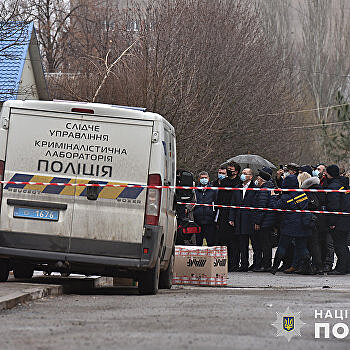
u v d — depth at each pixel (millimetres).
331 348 15195
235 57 94188
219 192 43438
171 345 14633
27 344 14938
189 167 75125
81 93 74000
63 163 26906
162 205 27141
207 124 78625
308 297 25969
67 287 28000
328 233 42062
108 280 37188
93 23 127688
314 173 44531
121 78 71500
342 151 142875
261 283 34656
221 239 43438
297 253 41375
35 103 27109
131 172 26766
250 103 98250
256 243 42969
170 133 29750
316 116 142625
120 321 18406
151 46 77062
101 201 26703
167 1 85250
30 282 30000
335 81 144750
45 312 20641
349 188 41844
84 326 17531
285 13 137000
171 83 72438
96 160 26828
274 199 41344
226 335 16062
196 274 33469
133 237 26562
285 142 114500
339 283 34969
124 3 121250
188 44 84750
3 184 26984
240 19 99062
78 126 26953
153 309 21328
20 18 53094
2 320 18781
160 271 30766
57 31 130250
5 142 27094
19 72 72188
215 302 23500
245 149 98438
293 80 130375
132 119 26875
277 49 122000
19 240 26906
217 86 88500
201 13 93438
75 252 26703
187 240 43406
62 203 26812
